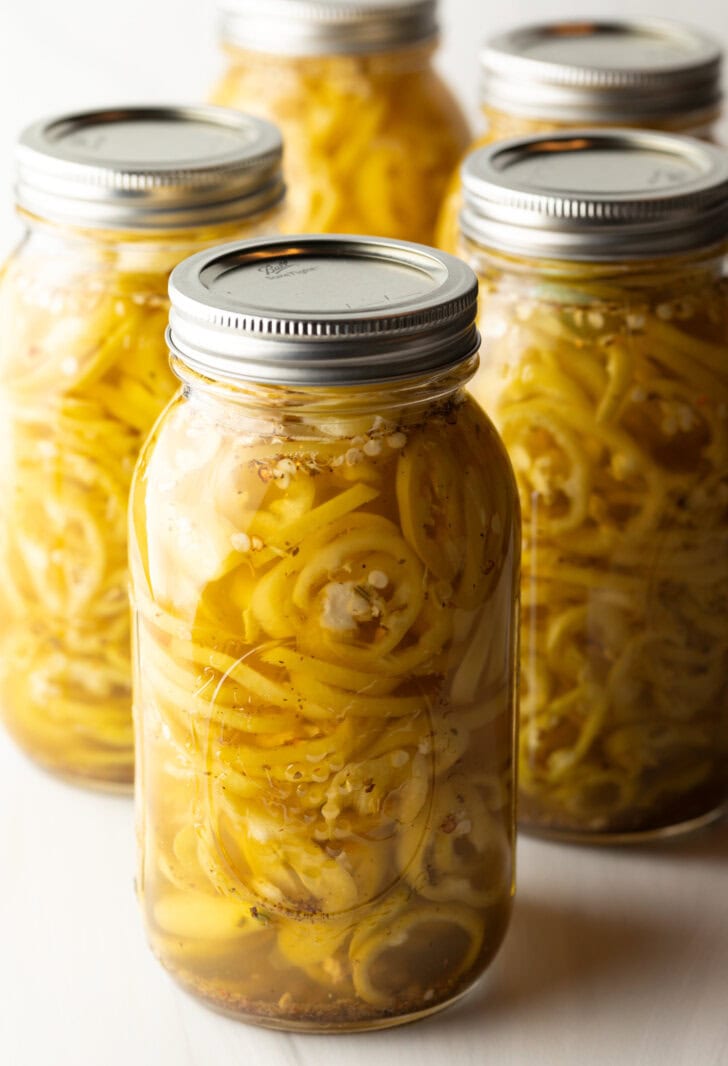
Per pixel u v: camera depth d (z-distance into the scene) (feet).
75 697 2.71
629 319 2.50
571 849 2.68
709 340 2.52
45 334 2.62
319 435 2.25
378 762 2.29
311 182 3.19
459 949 2.38
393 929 2.34
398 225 3.20
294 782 2.29
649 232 2.46
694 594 2.57
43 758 2.78
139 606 2.36
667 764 2.63
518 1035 2.40
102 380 2.60
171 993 2.47
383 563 2.24
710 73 2.99
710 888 2.61
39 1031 2.41
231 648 2.27
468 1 3.90
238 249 2.37
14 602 2.72
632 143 2.72
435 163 3.22
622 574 2.54
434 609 2.27
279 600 2.25
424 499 2.26
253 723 2.28
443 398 2.31
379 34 3.16
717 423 2.52
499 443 2.37
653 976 2.48
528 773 2.64
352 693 2.26
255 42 3.19
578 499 2.52
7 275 2.70
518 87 2.97
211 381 2.27
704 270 2.53
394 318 2.19
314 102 3.18
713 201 2.49
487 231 2.53
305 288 2.30
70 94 4.08
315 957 2.34
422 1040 2.40
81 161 2.57
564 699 2.60
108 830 2.71
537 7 3.89
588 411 2.50
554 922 2.56
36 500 2.65
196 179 2.56
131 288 2.60
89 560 2.65
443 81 3.32
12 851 2.67
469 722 2.33
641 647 2.57
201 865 2.35
